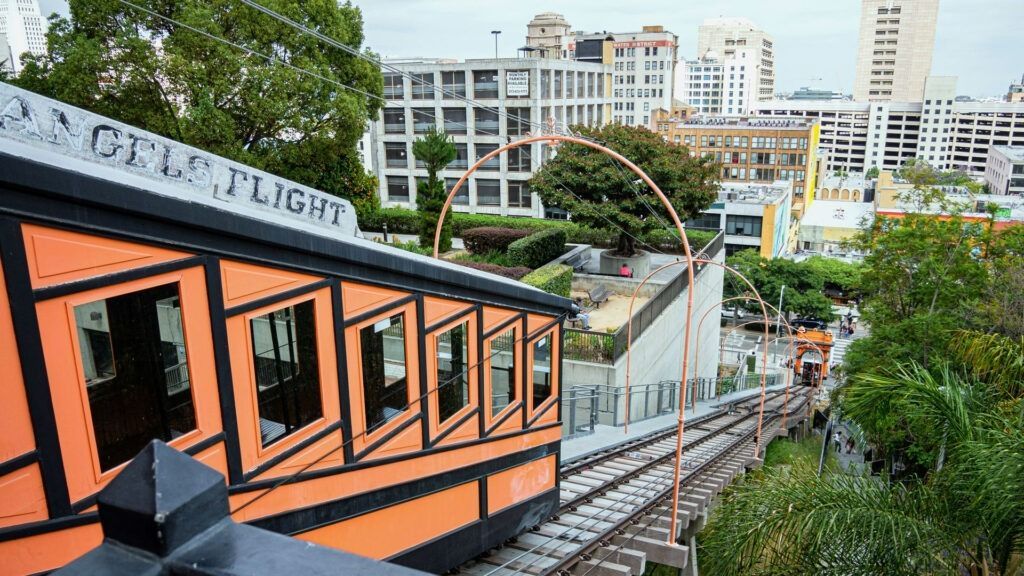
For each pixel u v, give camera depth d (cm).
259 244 611
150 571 133
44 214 460
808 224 10738
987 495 854
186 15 2247
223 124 2195
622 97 13675
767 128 11425
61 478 488
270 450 640
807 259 7969
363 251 717
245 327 608
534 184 3162
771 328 7212
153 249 530
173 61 2167
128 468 143
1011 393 1260
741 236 7781
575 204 3041
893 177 13688
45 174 455
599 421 2342
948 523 898
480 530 979
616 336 2294
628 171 3023
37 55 2292
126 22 2328
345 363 717
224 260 584
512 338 1007
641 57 13338
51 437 479
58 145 654
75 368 489
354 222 1039
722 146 11575
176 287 551
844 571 862
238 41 2444
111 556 138
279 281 635
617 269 3284
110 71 2198
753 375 4853
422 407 836
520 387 1042
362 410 745
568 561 1017
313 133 2581
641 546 1152
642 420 2527
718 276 3925
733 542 920
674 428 2430
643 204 3047
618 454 1873
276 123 2417
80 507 499
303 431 676
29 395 465
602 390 2319
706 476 1802
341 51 2714
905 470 2345
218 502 147
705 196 3095
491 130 5631
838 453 3475
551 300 1077
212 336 580
